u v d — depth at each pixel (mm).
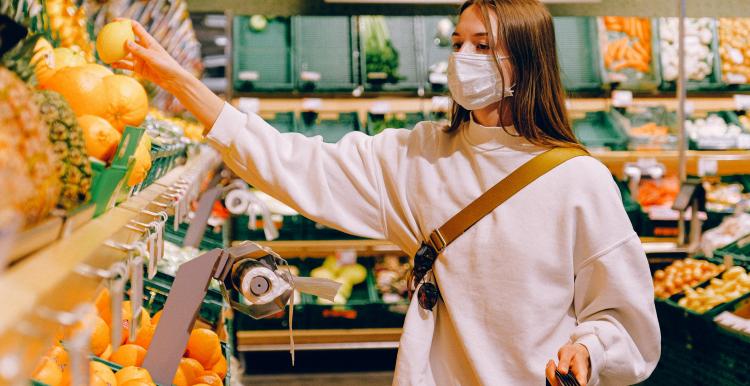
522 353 1472
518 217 1496
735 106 5566
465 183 1557
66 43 1807
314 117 5328
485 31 1522
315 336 4777
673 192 5332
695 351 3523
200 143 3883
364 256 5180
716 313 3400
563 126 1573
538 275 1481
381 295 4922
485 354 1491
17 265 588
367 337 4820
